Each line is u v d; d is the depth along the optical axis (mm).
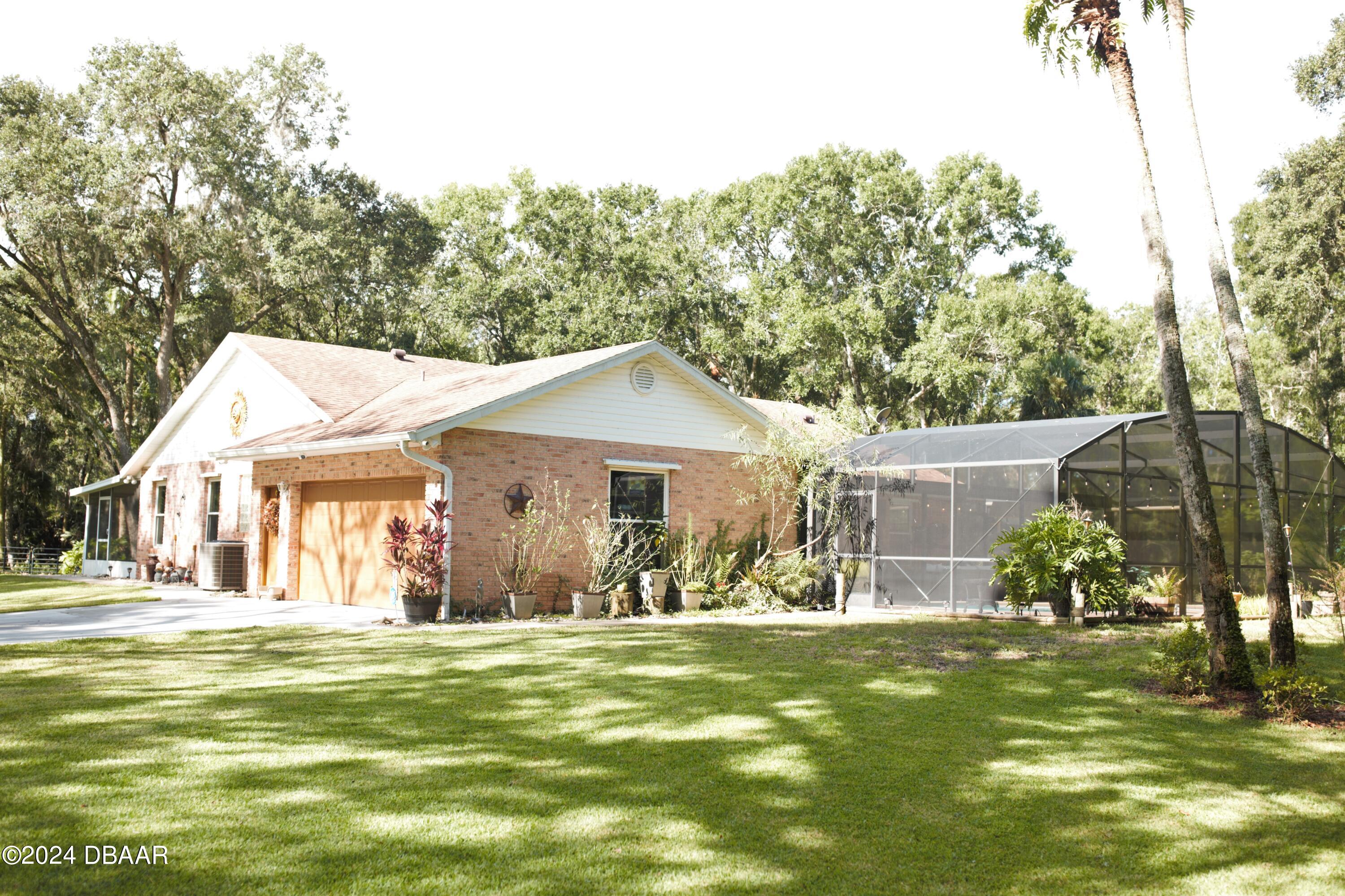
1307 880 4688
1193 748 7242
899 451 19125
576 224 44125
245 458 19672
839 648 12242
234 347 23672
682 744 7086
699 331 45312
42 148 32344
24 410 38969
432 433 15281
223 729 7293
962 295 41469
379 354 25859
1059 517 15266
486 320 45469
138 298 38312
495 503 16578
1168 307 9828
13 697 8531
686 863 4754
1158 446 17969
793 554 20000
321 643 12461
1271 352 40156
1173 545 17703
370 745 6895
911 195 42531
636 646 12273
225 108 34531
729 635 13672
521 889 4395
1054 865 4852
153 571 26016
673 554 19172
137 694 8703
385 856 4758
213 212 35625
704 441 20188
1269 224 31266
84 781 5859
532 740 7133
